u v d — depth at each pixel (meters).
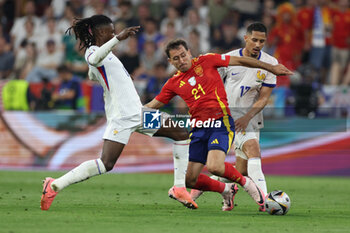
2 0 63.31
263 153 48.47
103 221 18.19
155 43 56.84
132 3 60.19
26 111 51.84
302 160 47.88
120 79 21.39
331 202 27.42
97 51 20.72
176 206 24.05
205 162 22.00
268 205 21.02
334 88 49.75
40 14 63.06
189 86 21.81
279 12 55.41
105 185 36.00
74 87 51.81
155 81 51.03
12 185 34.41
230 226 17.53
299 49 55.25
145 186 35.66
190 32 55.78
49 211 20.89
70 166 50.88
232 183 23.45
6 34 61.78
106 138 21.31
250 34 23.53
